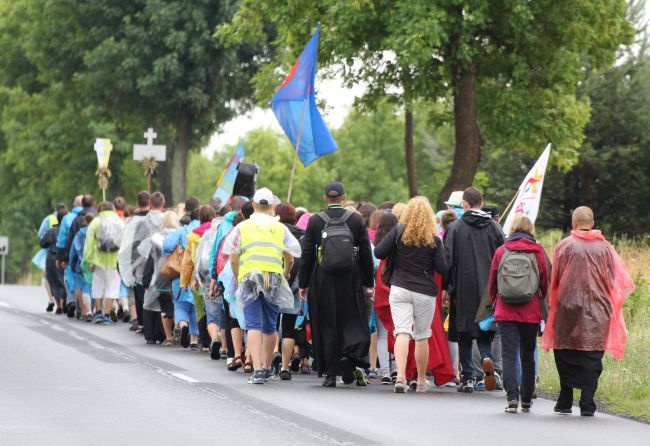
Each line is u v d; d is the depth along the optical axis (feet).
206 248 112.27
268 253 94.27
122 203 155.63
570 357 81.56
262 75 261.24
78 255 151.43
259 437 66.13
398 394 90.89
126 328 144.56
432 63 211.41
